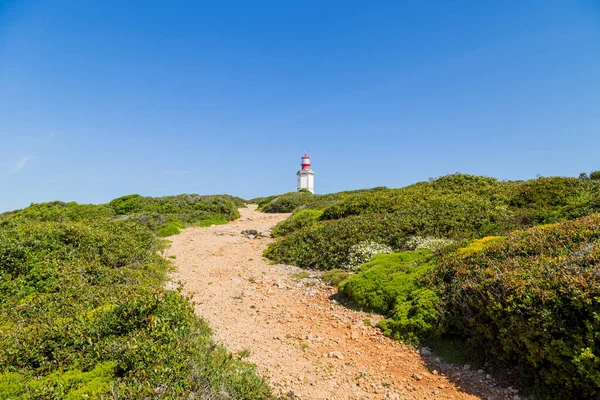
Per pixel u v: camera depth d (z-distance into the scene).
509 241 9.08
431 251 11.73
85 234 12.61
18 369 5.52
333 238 15.45
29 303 8.34
